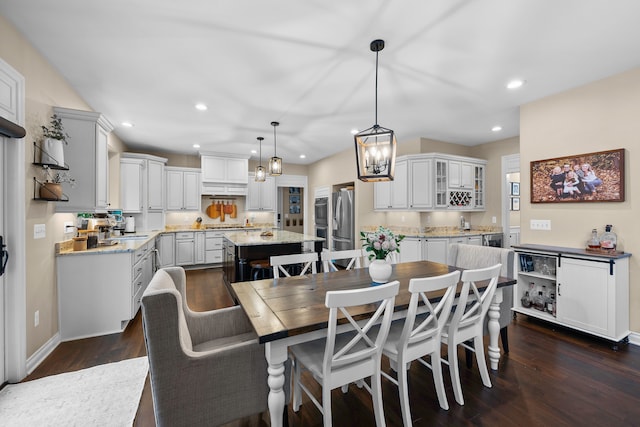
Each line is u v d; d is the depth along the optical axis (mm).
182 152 6066
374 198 5469
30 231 2191
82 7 1777
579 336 2750
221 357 1351
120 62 2432
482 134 4652
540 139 3209
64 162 2600
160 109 3500
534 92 3047
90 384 1994
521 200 3402
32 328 2213
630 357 2350
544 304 3121
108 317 2814
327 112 3623
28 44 2139
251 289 1948
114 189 4734
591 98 2816
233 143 5266
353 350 1598
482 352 1987
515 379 2059
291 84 2842
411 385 2012
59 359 2328
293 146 5566
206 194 6160
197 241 5906
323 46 2203
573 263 2719
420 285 1516
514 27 1976
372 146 1974
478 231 5184
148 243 3912
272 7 1785
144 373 2129
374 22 1925
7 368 1997
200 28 1989
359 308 1589
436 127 4266
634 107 2555
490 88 2941
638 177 2539
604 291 2514
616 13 1832
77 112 2615
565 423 1630
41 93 2326
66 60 2395
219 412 1352
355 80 2756
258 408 1438
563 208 3057
